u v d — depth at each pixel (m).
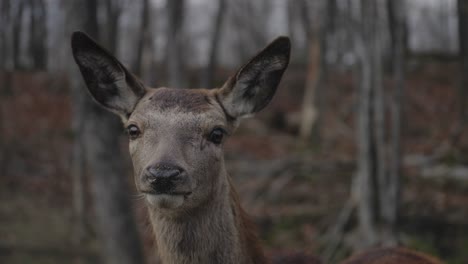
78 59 4.02
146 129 3.61
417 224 10.92
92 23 7.98
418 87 22.56
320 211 11.89
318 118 18.17
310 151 16.23
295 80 24.05
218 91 3.95
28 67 29.16
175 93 3.80
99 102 4.04
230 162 15.30
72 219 13.09
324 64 18.59
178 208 3.46
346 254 10.23
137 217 9.77
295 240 11.22
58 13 29.45
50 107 20.36
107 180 8.32
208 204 3.61
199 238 3.60
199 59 37.25
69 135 18.11
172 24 15.37
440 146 15.05
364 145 9.87
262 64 3.96
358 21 10.45
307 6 23.11
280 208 12.27
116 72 3.96
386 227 9.76
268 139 18.27
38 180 15.28
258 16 37.28
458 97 18.48
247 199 12.68
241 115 3.96
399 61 9.98
